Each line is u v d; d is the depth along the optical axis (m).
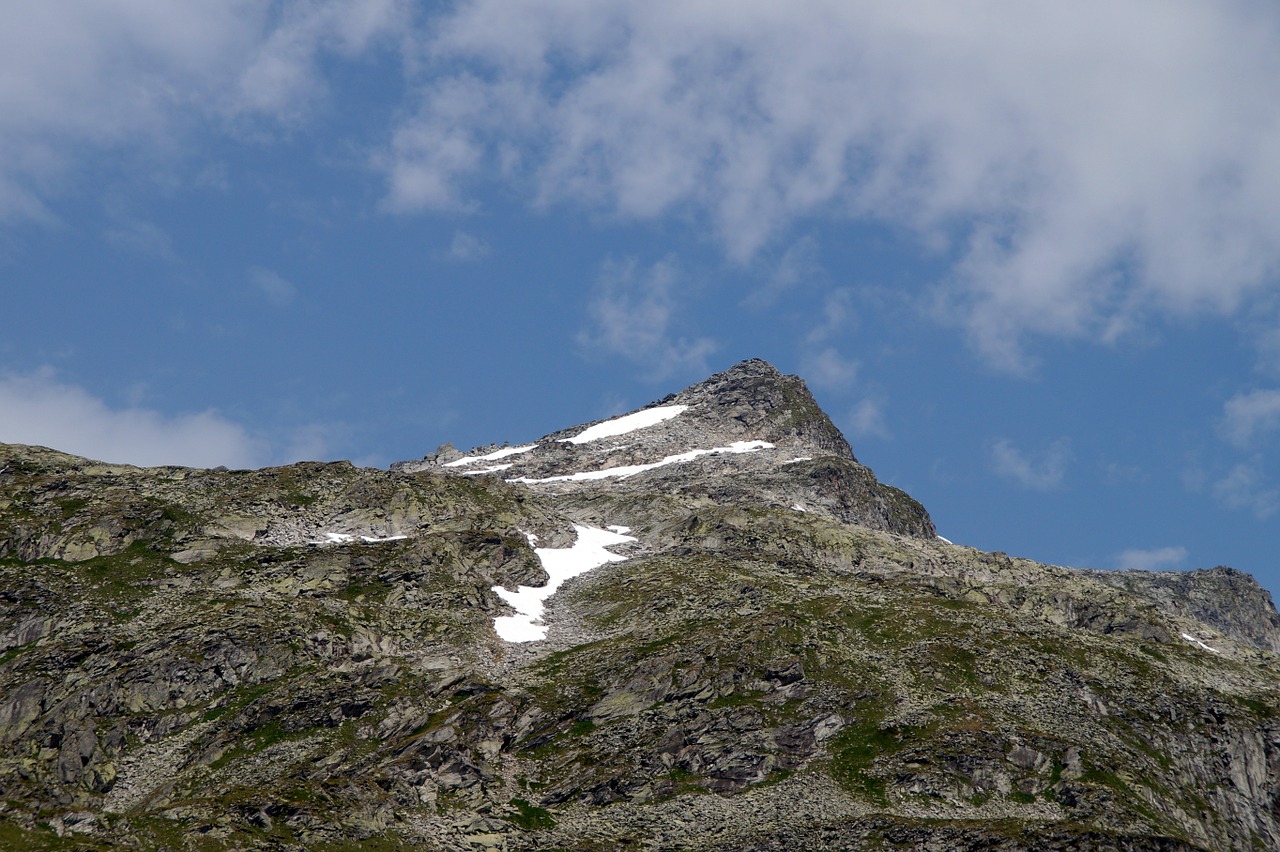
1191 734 121.00
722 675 118.31
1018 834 98.06
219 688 116.88
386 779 100.94
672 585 145.62
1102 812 103.12
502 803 102.38
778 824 100.25
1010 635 133.25
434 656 126.69
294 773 103.44
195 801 96.31
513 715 113.75
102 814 99.44
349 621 129.75
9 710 111.00
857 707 116.38
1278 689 133.62
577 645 132.62
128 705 112.44
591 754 109.38
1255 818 115.44
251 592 134.25
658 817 101.50
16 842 93.62
